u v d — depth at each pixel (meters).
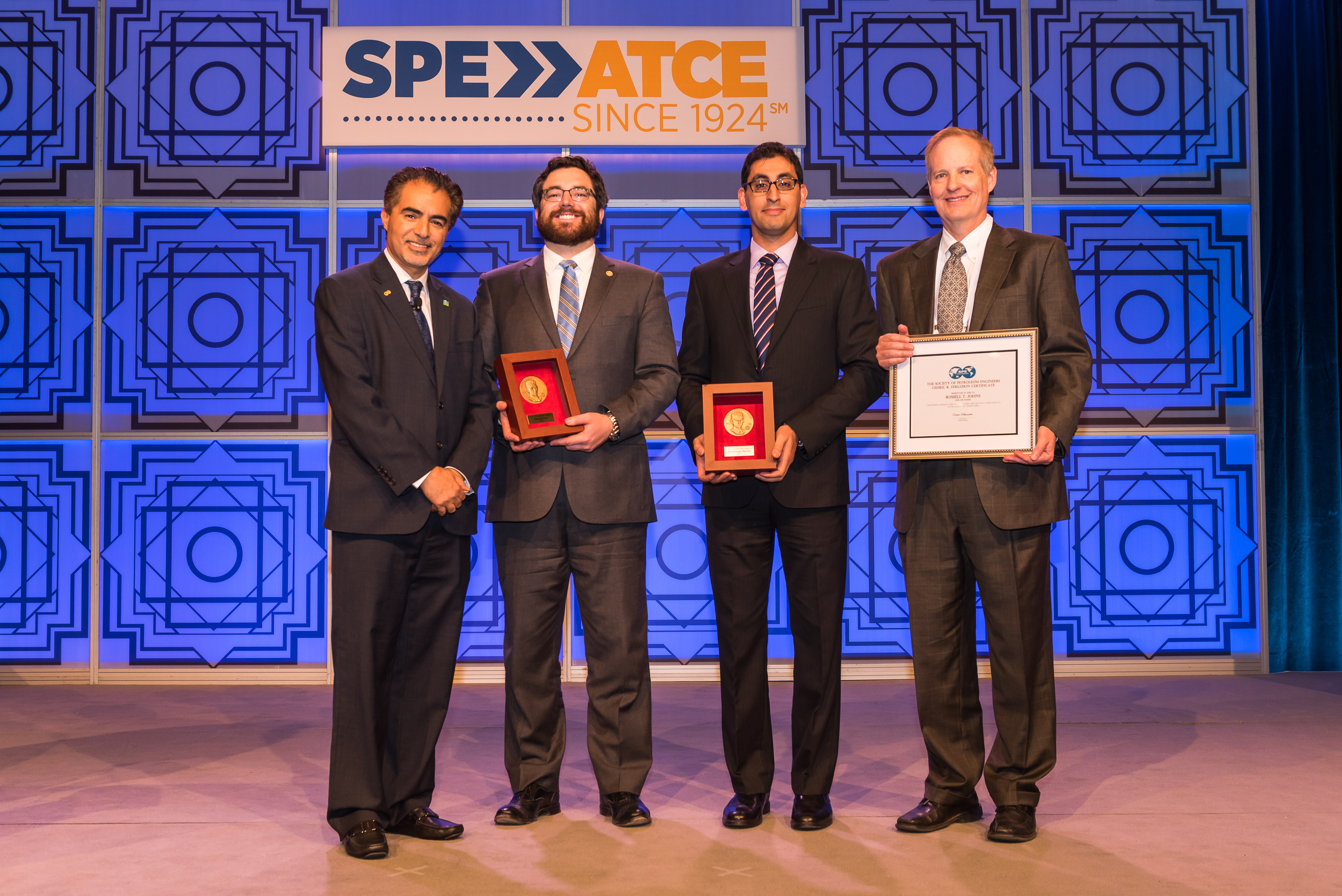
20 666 4.07
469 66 4.11
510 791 2.54
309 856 2.04
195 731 3.20
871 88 4.20
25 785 2.57
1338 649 4.23
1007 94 4.22
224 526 4.11
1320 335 4.25
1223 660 4.20
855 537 4.17
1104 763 2.74
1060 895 1.80
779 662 4.12
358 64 4.09
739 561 2.26
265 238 4.13
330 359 2.12
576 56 4.13
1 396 4.09
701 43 4.15
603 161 4.20
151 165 4.12
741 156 4.21
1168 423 4.23
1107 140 4.25
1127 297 4.24
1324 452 4.24
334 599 2.12
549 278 2.41
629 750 2.29
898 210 4.21
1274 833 2.14
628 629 2.30
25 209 4.11
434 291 2.28
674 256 4.20
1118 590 4.21
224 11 4.12
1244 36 4.26
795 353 2.28
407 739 2.20
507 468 2.33
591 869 1.95
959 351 2.14
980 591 2.18
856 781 2.60
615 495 2.28
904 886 1.85
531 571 2.30
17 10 4.11
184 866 1.98
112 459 4.09
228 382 4.11
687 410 2.34
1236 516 4.23
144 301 4.11
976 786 2.30
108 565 4.09
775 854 2.03
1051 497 2.14
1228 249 4.26
